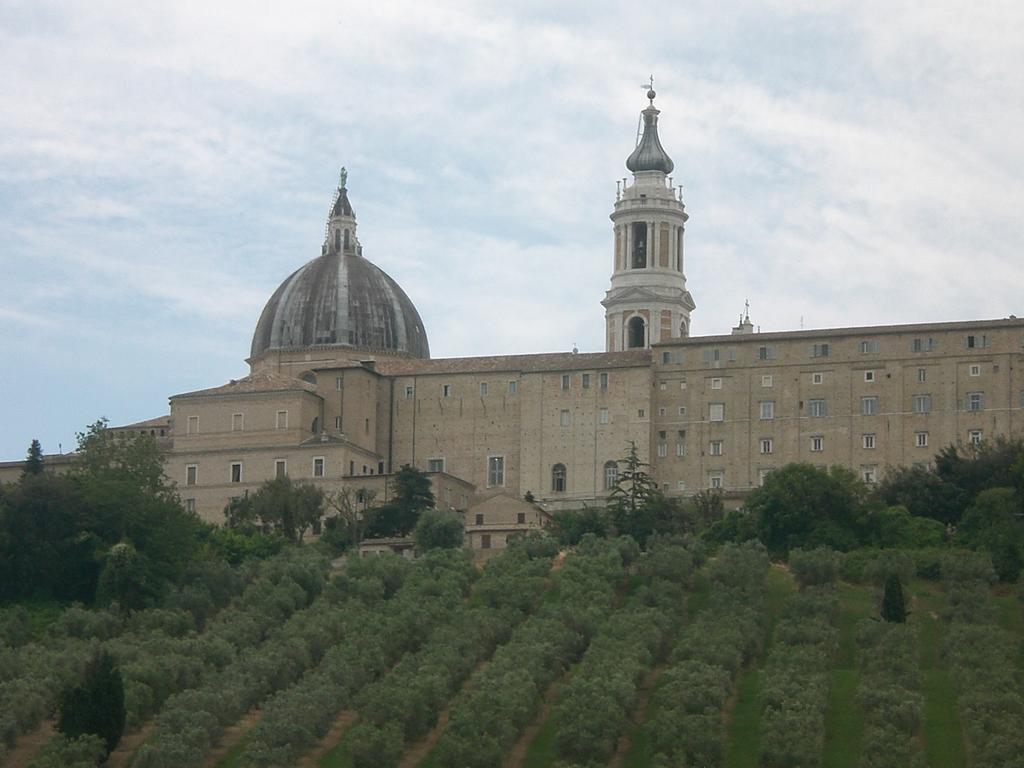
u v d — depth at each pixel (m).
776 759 152.38
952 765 153.75
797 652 174.12
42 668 171.75
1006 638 181.50
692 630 181.62
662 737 154.88
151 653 178.50
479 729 156.50
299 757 157.00
